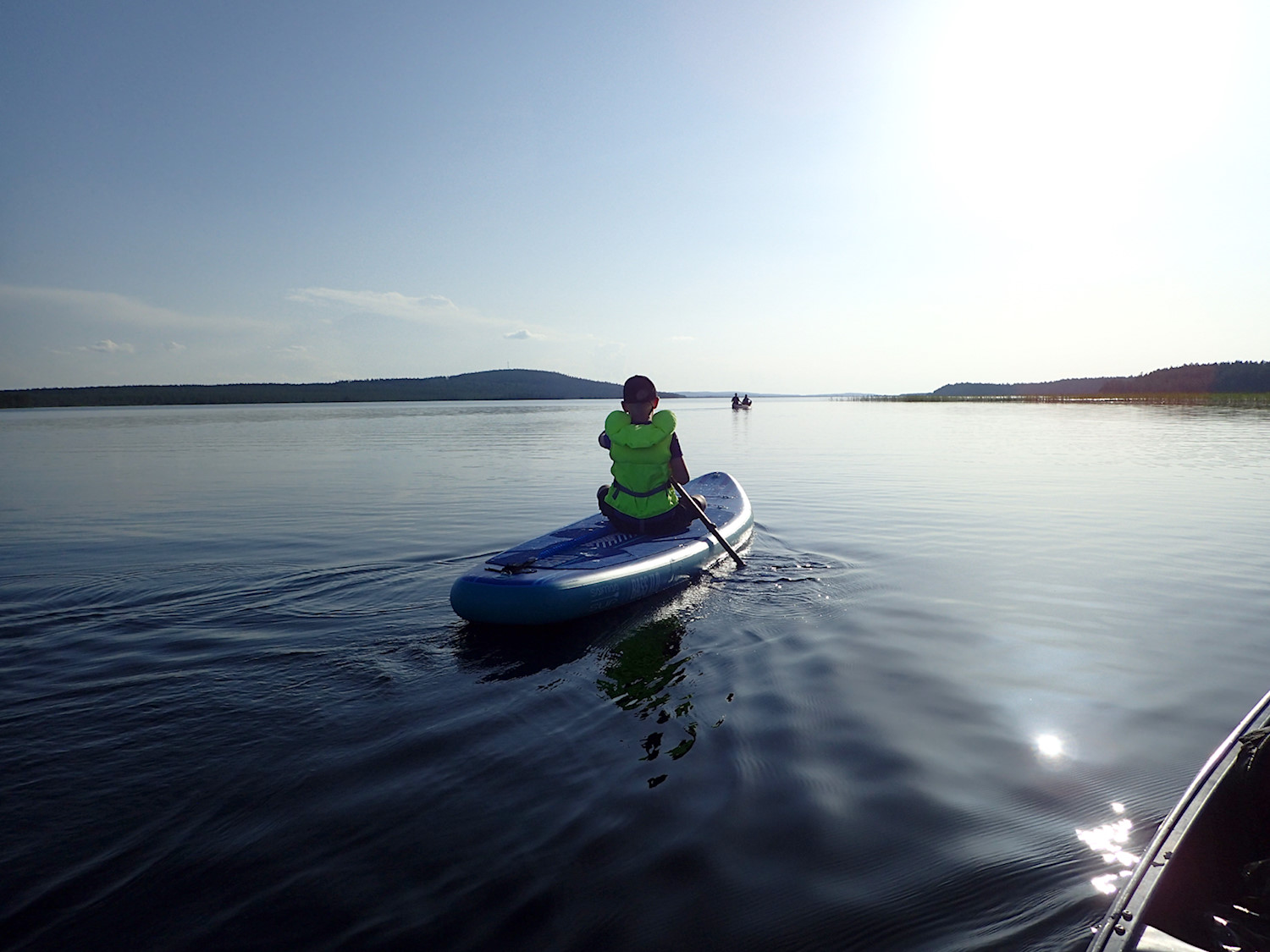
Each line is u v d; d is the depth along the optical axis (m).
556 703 3.51
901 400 112.75
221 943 1.91
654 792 2.68
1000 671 3.90
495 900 2.07
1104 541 7.18
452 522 8.57
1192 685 3.67
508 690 3.69
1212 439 20.00
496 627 4.68
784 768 2.87
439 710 3.43
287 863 2.25
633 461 6.15
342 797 2.64
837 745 3.06
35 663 4.00
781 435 25.34
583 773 2.82
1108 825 2.44
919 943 1.91
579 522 6.44
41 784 2.73
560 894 2.10
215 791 2.68
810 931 1.95
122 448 22.20
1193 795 2.06
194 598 5.30
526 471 14.25
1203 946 1.62
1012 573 5.99
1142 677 3.79
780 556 6.65
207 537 7.67
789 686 3.72
